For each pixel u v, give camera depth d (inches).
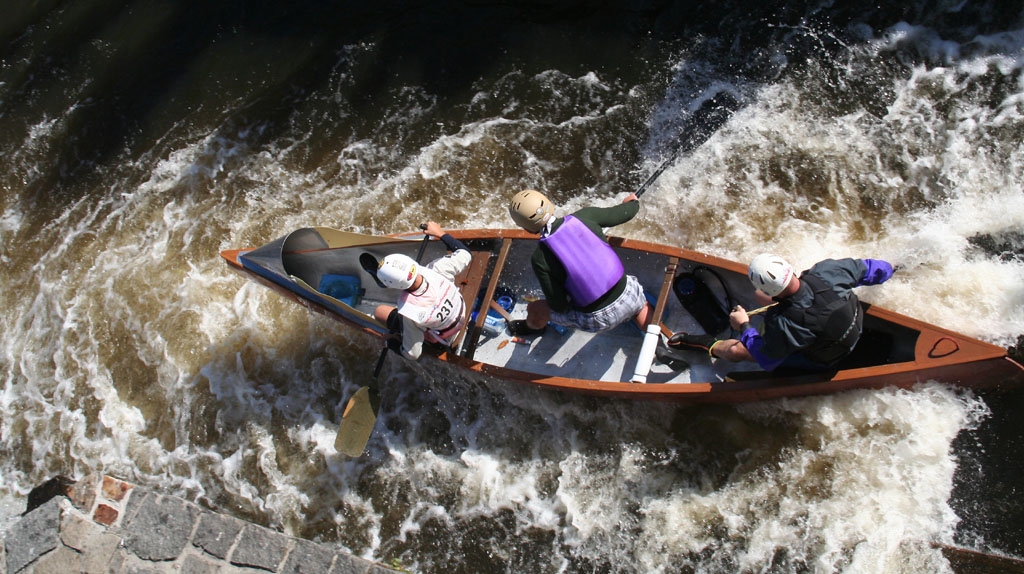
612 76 266.2
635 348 204.5
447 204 258.2
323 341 243.9
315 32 295.1
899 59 246.5
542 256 170.4
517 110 268.4
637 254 201.0
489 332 215.8
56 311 271.0
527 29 279.1
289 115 283.6
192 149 285.7
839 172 234.1
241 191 275.6
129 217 280.2
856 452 191.6
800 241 224.8
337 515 220.1
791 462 196.1
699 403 203.6
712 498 198.8
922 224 219.6
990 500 179.2
